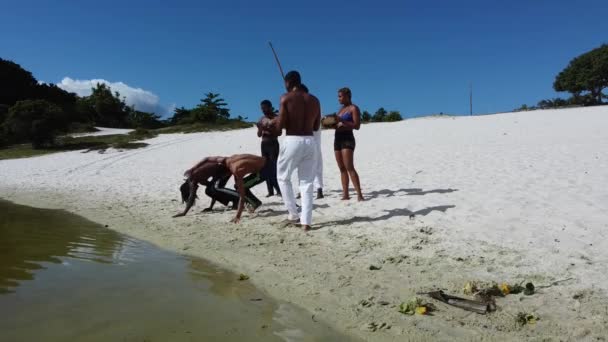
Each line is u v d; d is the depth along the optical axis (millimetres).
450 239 4727
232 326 2900
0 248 4699
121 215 7012
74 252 4629
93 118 54125
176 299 3344
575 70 55125
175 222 6336
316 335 2807
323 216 6070
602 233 4562
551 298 3211
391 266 4066
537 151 11180
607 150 10391
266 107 7676
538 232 4738
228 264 4340
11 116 23953
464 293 3385
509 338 2699
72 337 2627
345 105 6867
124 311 3064
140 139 25703
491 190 6969
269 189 7895
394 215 5832
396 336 2789
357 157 13203
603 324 2801
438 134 17547
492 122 20094
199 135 25625
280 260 4375
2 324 2775
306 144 5316
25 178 13367
